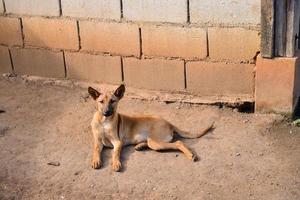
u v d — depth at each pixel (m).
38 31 4.09
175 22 3.72
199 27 3.69
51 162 3.33
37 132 3.62
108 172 3.23
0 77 4.29
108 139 3.38
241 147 3.40
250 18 3.58
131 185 3.14
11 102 3.99
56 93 4.07
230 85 3.76
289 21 3.48
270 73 3.59
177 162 3.29
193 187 3.11
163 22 3.75
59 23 4.01
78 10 3.92
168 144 3.35
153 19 3.76
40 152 3.43
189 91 3.86
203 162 3.29
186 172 3.21
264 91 3.64
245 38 3.62
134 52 3.89
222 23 3.64
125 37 3.87
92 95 3.35
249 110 3.75
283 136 3.50
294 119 3.65
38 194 3.12
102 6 3.85
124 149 3.41
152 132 3.38
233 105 3.75
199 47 3.73
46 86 4.17
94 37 3.95
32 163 3.34
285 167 3.23
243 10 3.57
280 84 3.60
